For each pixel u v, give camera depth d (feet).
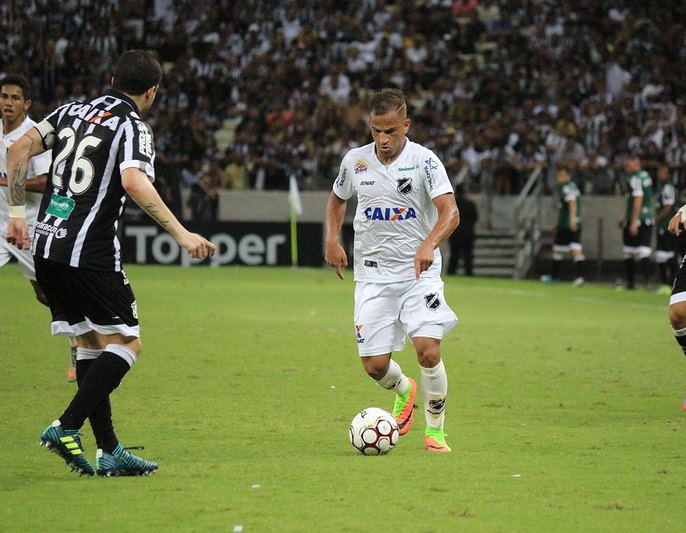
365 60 377.91
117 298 65.57
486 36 388.98
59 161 65.98
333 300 208.54
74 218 64.80
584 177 320.70
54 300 67.15
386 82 365.40
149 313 173.68
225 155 335.06
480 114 349.20
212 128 349.00
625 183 326.85
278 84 360.48
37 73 338.75
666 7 395.96
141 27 375.04
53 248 64.59
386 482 66.33
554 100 357.82
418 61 375.66
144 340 140.56
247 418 90.63
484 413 96.43
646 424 91.20
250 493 62.54
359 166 80.69
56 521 55.72
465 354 138.10
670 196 251.39
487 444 81.10
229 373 116.16
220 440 80.69
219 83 359.46
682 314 93.91
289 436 83.05
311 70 366.22
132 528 54.44
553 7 398.01
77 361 68.90
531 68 370.12
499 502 61.46
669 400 105.19
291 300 206.59
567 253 322.34
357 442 75.72
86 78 337.72
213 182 327.26
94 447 77.46
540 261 320.70
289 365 123.44
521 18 395.34
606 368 127.34
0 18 354.74
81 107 67.10
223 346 137.69
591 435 85.46
